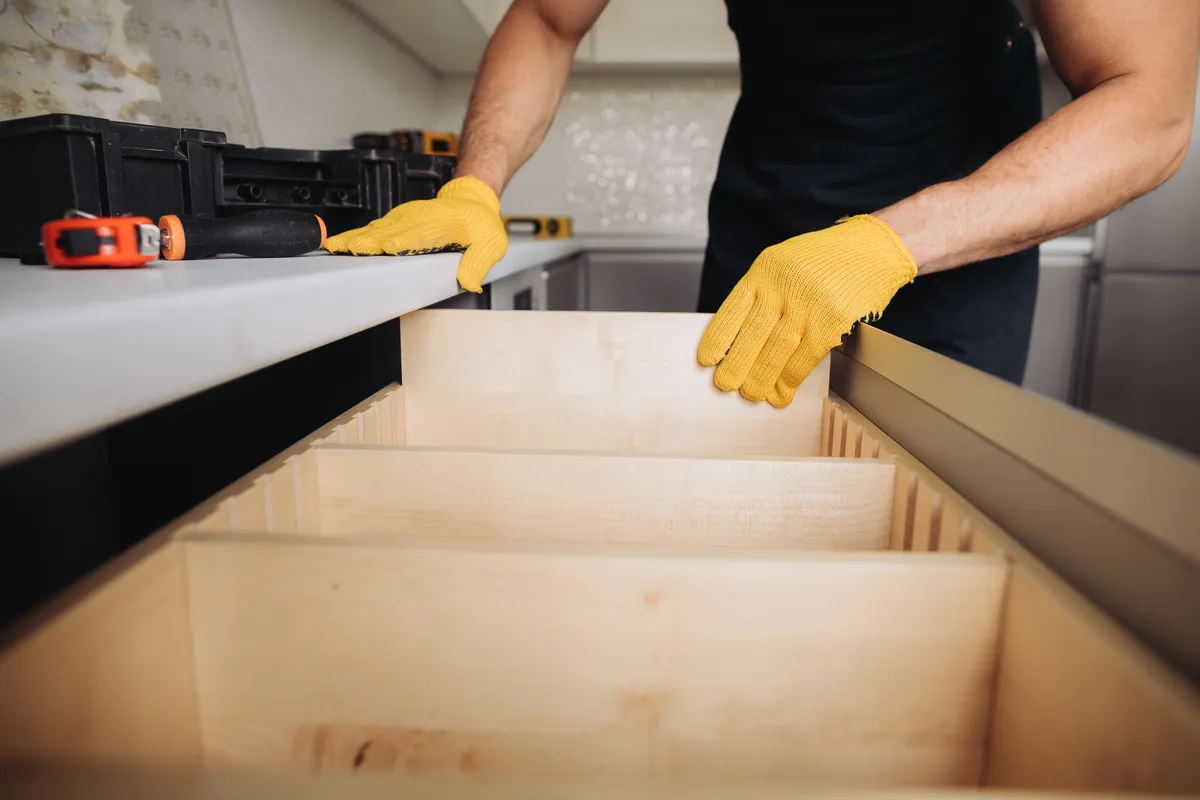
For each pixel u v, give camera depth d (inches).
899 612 16.3
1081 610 14.0
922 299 45.3
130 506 35.1
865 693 16.6
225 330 15.6
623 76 113.9
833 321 29.7
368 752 17.2
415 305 27.9
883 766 16.9
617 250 103.7
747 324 31.5
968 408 20.1
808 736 16.8
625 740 16.8
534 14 49.9
